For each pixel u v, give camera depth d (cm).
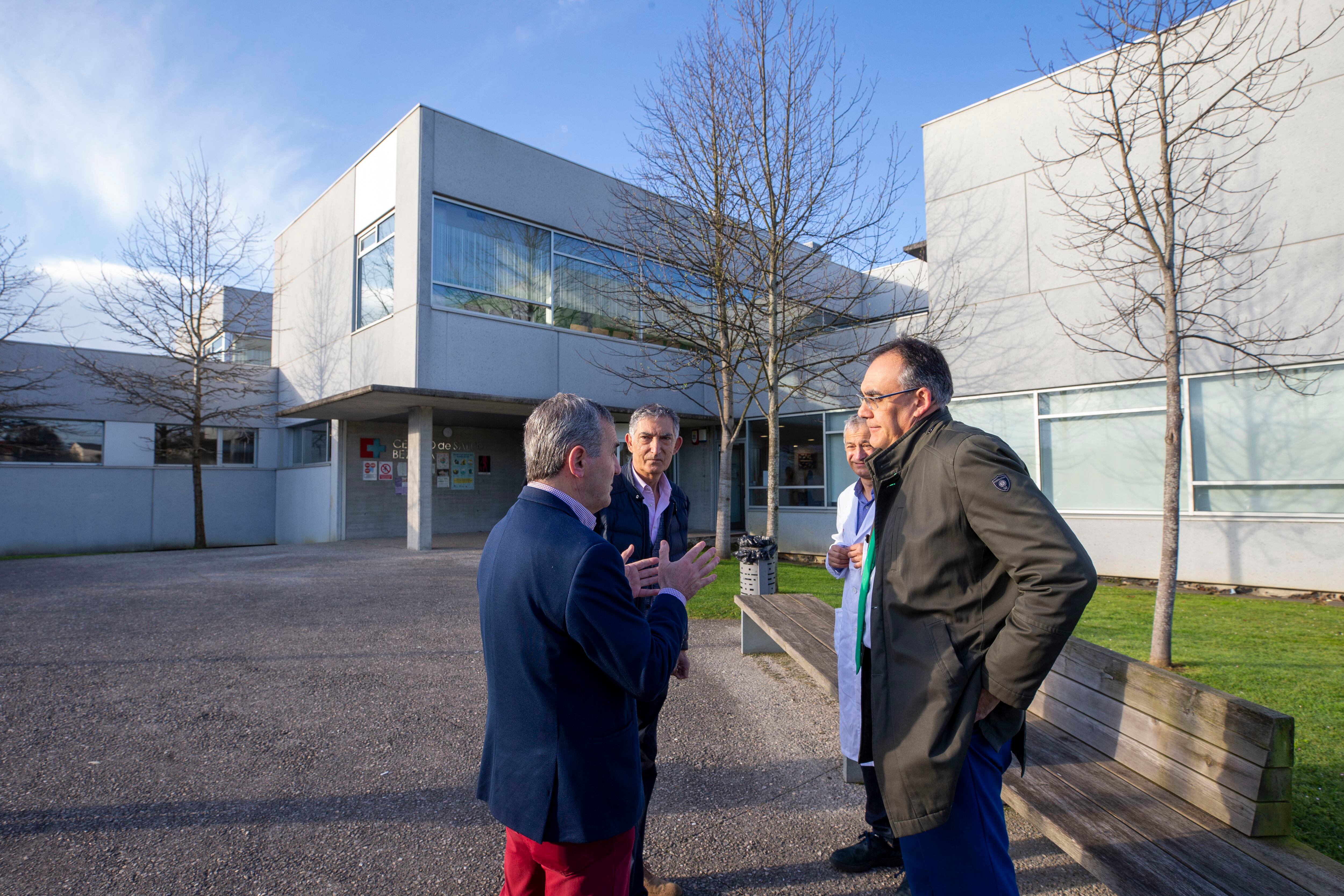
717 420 1611
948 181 1129
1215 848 199
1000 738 165
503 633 162
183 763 363
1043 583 146
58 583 890
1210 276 873
